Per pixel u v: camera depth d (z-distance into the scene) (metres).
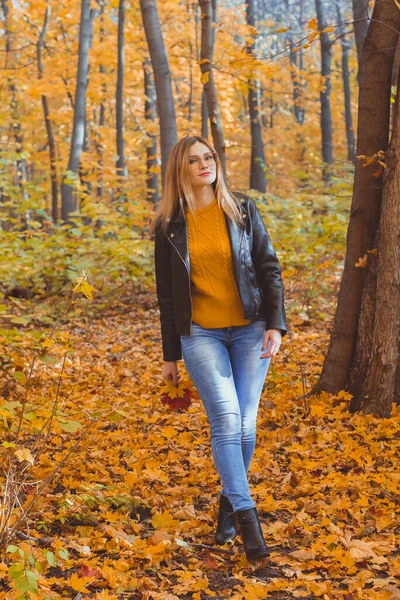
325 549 2.95
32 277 9.93
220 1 19.66
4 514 3.03
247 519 2.87
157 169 10.73
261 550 2.82
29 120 21.59
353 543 2.92
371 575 2.74
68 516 3.33
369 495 3.52
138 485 3.75
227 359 3.09
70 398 5.54
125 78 20.48
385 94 4.92
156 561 2.91
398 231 4.55
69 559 2.92
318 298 8.70
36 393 5.55
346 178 9.80
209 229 3.09
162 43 9.78
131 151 22.02
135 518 3.44
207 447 4.46
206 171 3.07
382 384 4.69
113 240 10.67
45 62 19.56
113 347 7.86
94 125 23.33
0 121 18.66
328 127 18.09
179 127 20.55
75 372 6.75
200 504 3.61
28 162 25.22
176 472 4.02
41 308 8.77
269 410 5.09
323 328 8.09
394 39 4.86
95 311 9.72
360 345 4.95
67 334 3.33
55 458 4.05
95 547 3.04
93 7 18.02
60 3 18.34
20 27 19.45
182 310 3.07
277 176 24.34
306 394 5.25
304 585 2.71
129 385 6.28
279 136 24.64
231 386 3.04
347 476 3.77
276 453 4.34
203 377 3.02
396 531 3.17
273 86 18.59
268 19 15.95
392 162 4.47
